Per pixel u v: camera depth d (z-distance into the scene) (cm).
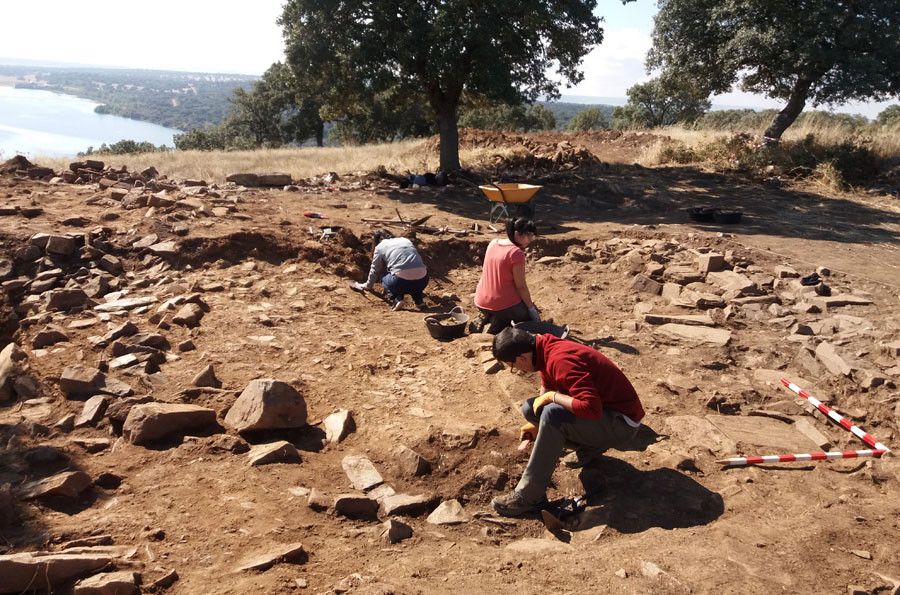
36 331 542
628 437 385
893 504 376
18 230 704
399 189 1332
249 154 2148
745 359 595
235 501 342
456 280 865
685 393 520
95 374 450
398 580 290
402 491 382
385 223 979
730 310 693
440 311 739
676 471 411
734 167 1650
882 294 759
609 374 377
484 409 475
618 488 391
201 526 319
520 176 1516
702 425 464
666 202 1298
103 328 553
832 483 402
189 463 378
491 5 1366
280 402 421
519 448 420
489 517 367
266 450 389
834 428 478
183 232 761
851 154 1595
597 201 1299
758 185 1507
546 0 1406
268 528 321
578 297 766
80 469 362
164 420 401
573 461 421
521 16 1405
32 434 393
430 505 371
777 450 441
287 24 1447
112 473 357
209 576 284
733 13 1670
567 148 1694
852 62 1540
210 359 520
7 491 323
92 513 326
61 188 938
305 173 1457
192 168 1574
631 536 349
